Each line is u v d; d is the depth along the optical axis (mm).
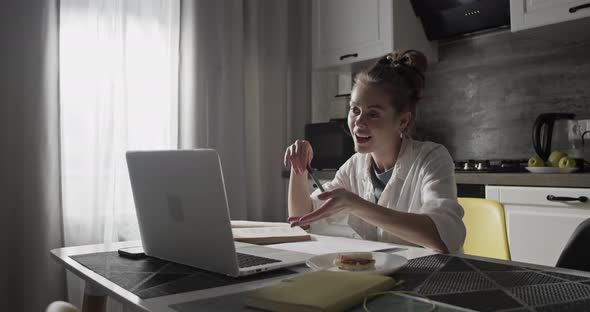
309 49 3293
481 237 1421
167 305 691
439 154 1394
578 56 2412
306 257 992
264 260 954
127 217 2465
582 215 1880
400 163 1438
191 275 883
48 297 2229
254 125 3014
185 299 721
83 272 926
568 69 2441
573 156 2324
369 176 1558
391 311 628
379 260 938
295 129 3268
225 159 2803
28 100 2197
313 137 2986
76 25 2354
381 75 1365
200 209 864
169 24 2662
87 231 2363
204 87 2736
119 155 2443
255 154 3014
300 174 1595
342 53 2975
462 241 1128
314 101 3344
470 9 2621
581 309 631
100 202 2367
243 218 2842
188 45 2701
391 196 1442
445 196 1260
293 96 3271
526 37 2561
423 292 726
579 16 2078
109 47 2406
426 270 879
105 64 2396
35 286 2184
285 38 3145
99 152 2365
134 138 2545
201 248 894
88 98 2371
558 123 2348
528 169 2182
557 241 1948
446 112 2912
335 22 3021
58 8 2279
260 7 3074
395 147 1484
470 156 2807
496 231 1384
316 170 2963
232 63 2846
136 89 2555
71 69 2340
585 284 760
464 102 2832
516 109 2621
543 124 2283
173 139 2643
